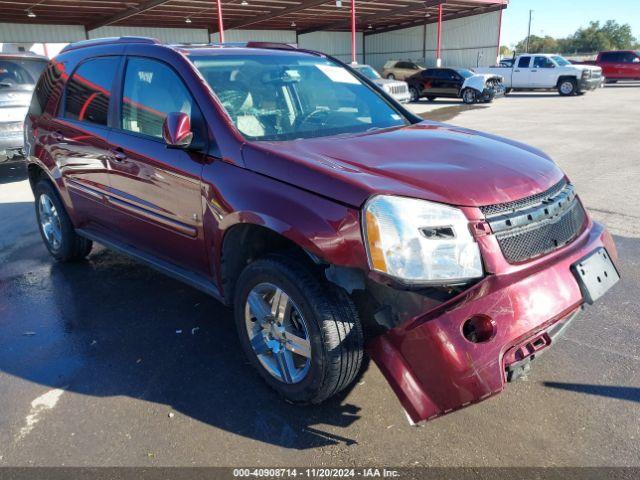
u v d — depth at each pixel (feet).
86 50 14.29
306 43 132.77
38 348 11.68
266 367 9.79
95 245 18.43
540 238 8.41
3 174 31.17
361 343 8.61
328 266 8.51
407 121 12.57
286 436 8.79
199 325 12.53
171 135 9.74
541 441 8.51
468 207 7.88
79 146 13.60
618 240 17.24
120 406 9.65
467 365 7.25
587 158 30.78
